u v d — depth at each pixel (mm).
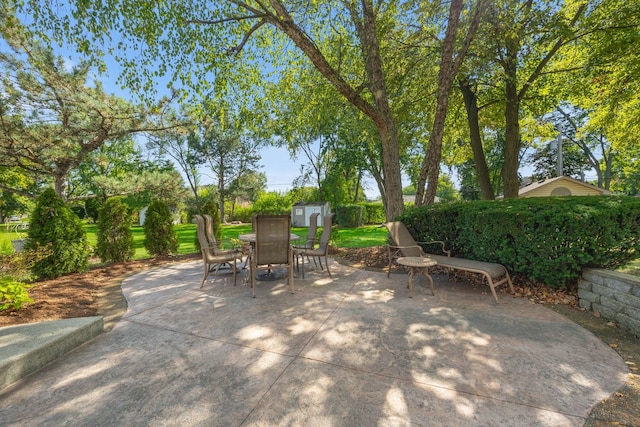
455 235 5234
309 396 1995
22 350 2348
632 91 8352
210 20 6234
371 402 1924
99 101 7230
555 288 3982
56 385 2170
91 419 1811
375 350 2607
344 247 8727
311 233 6555
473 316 3336
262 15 5863
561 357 2436
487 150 18969
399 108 9078
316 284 4781
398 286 4602
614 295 3090
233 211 28109
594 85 8750
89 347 2762
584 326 3029
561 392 1992
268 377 2227
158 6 5715
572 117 18891
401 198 6738
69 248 5594
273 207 25047
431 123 10961
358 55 7656
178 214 26219
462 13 6523
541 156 23312
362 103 6312
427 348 2623
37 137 6898
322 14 7008
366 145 18250
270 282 4945
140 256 8664
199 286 4805
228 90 7656
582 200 4109
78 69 7152
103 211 6945
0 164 7750
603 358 2414
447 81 6141
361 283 4809
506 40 6988
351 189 26031
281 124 9180
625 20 6836
